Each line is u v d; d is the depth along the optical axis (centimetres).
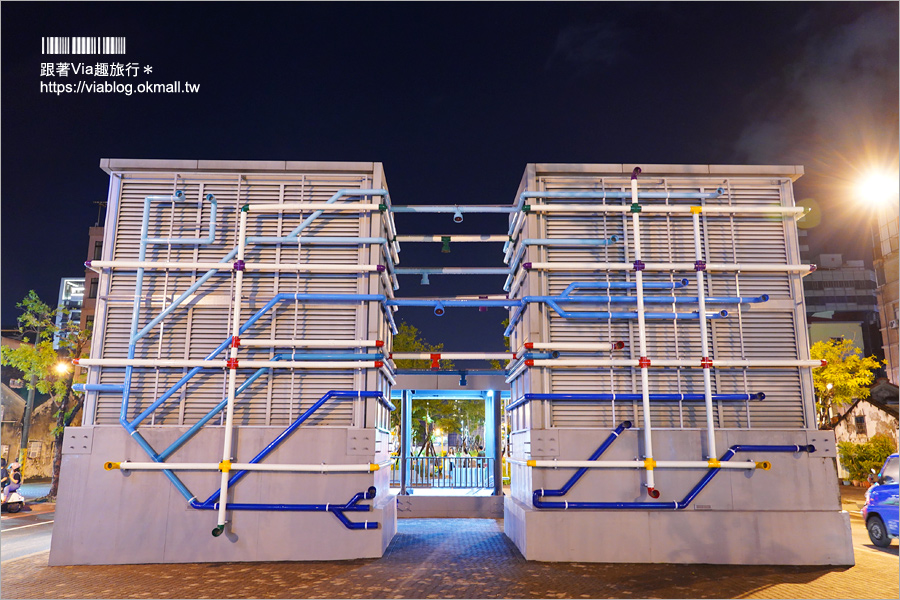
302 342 887
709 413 859
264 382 889
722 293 928
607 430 873
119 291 915
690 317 904
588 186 963
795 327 919
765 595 664
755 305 923
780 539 839
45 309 2489
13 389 3919
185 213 939
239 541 837
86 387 874
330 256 934
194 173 946
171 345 898
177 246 929
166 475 845
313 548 841
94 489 842
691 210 922
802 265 916
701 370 901
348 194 936
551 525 841
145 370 887
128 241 927
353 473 855
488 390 1631
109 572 774
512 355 1037
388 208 988
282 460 858
